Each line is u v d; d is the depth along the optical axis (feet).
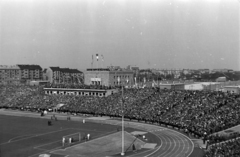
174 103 419.95
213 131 298.56
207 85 594.65
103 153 251.19
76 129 360.48
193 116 359.46
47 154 247.50
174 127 356.79
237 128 299.99
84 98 540.11
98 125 384.88
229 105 363.76
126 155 243.60
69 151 259.80
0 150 265.54
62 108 514.68
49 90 603.26
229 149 211.61
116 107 465.47
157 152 250.37
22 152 258.37
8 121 423.64
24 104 565.12
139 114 419.74
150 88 514.27
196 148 258.78
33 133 340.80
